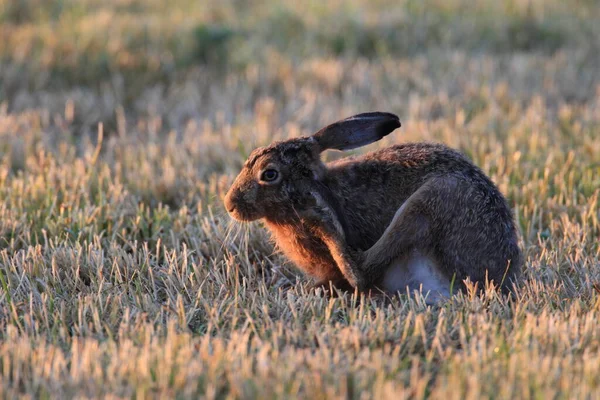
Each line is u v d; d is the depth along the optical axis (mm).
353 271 12422
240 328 11664
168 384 9688
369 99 25203
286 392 9414
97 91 26703
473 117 22672
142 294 12305
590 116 22031
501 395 9297
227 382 9820
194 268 13203
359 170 13094
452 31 31297
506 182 16734
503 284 12781
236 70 28422
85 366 9812
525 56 28844
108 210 15688
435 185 12445
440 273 12625
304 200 12570
